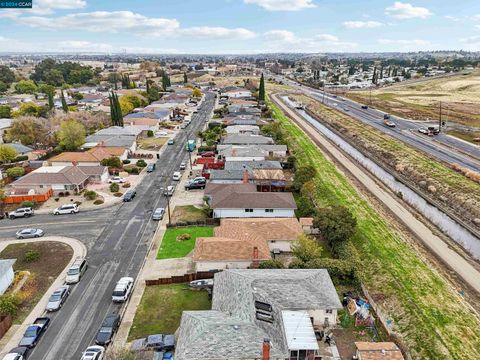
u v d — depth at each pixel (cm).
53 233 5784
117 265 4912
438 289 4531
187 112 16025
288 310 3597
